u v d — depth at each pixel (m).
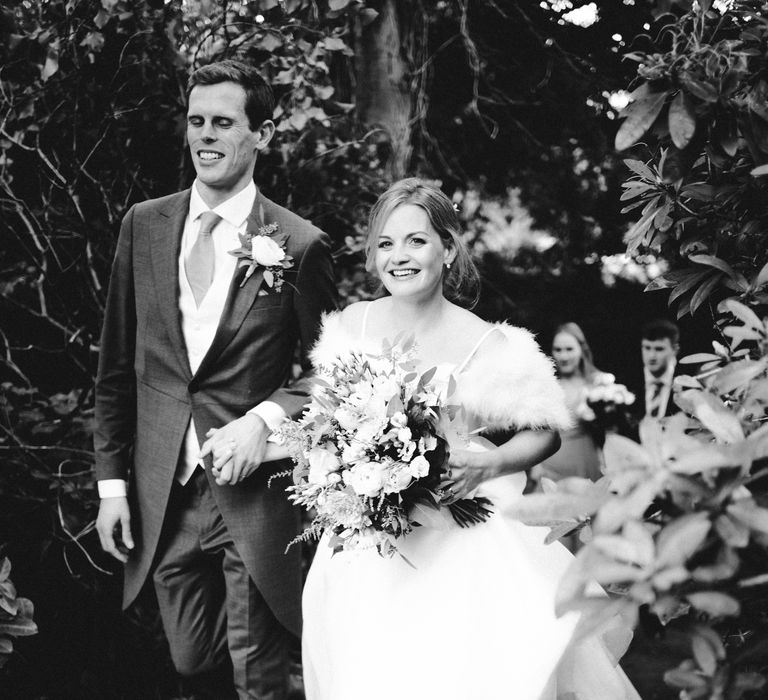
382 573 3.08
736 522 1.75
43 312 4.22
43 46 4.08
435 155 7.27
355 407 2.84
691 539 1.72
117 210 4.30
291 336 3.62
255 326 3.49
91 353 4.31
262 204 3.60
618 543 1.76
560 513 1.86
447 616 2.97
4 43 4.09
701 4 2.59
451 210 3.23
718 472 1.80
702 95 2.37
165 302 3.51
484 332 3.20
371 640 3.02
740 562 1.86
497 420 3.12
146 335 3.56
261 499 3.50
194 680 3.86
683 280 2.89
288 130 4.54
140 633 4.25
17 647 4.07
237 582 3.53
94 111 4.21
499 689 2.91
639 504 1.77
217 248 3.54
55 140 4.20
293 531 3.58
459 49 6.94
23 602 3.55
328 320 3.39
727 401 2.35
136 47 4.22
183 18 4.32
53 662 4.14
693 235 2.92
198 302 3.51
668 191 2.88
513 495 3.16
